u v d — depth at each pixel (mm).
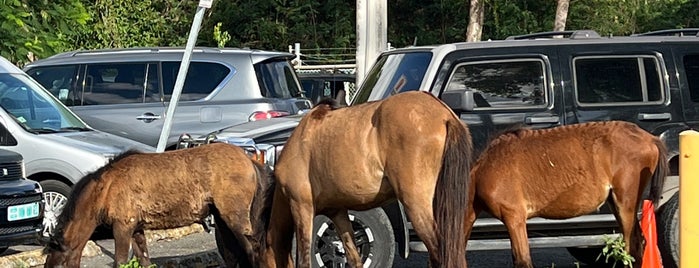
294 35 39531
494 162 8852
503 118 10250
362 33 16016
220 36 31500
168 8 37281
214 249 12219
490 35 39656
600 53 10461
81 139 13203
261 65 15875
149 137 15648
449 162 7684
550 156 8789
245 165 9688
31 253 11367
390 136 7793
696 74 10594
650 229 8727
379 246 9750
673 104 10477
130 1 34188
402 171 7734
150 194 9477
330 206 8398
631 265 8836
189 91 15703
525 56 10383
